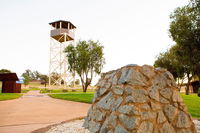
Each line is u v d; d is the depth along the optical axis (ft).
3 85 99.55
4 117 23.39
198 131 14.92
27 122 19.99
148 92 11.41
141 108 10.48
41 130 14.94
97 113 13.87
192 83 146.00
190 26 55.88
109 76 15.07
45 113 27.35
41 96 74.84
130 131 9.53
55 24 148.97
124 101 10.98
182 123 11.60
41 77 402.11
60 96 66.39
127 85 11.41
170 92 12.47
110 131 10.93
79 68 110.01
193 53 60.08
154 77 12.53
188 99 51.08
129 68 12.35
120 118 10.52
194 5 48.01
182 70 105.29
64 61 152.35
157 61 119.34
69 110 31.14
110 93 13.33
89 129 14.05
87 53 109.81
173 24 62.03
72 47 115.14
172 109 11.77
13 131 15.62
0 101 46.32
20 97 65.57
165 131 10.64
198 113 27.99
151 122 10.38
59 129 15.30
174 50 74.95
